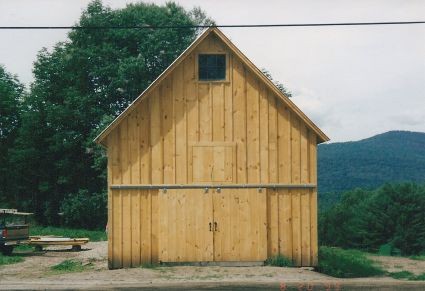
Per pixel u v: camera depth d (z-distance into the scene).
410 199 29.95
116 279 17.64
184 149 20.67
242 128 20.83
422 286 16.70
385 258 25.50
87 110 49.28
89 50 49.44
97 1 52.50
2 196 59.84
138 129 20.64
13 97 61.47
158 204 20.52
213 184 20.61
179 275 18.30
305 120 20.72
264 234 20.48
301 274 18.77
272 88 20.73
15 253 28.03
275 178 20.73
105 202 49.19
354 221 31.98
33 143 53.31
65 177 51.50
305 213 20.73
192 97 20.83
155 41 49.06
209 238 20.45
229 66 20.92
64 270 20.38
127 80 47.53
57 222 54.94
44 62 53.22
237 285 16.55
